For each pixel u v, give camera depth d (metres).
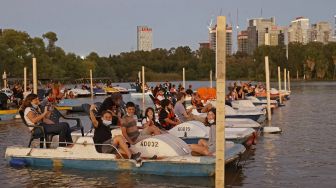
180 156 12.53
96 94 60.88
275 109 35.72
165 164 12.52
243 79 127.44
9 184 12.05
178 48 150.38
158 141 12.88
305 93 62.00
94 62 125.44
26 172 13.27
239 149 13.70
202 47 142.88
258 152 16.14
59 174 12.95
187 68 137.75
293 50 127.44
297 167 13.64
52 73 97.19
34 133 14.23
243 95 35.88
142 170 12.76
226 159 12.52
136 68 137.25
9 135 21.53
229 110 23.64
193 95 25.52
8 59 85.94
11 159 14.05
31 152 13.90
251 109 25.00
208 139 15.02
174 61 142.50
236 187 11.51
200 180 12.07
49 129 14.17
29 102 14.36
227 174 12.85
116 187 11.55
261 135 20.45
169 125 16.95
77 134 16.11
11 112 28.52
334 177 12.39
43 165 13.80
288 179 12.23
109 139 13.34
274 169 13.41
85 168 13.31
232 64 131.00
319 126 23.86
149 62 141.88
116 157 12.98
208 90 28.83
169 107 17.17
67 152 13.50
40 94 32.72
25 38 93.12
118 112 15.82
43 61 95.50
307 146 17.34
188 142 15.73
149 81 133.25
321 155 15.49
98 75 126.75
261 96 42.28
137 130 13.80
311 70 126.44
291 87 85.50
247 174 12.84
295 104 41.25
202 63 134.88
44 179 12.48
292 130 22.23
